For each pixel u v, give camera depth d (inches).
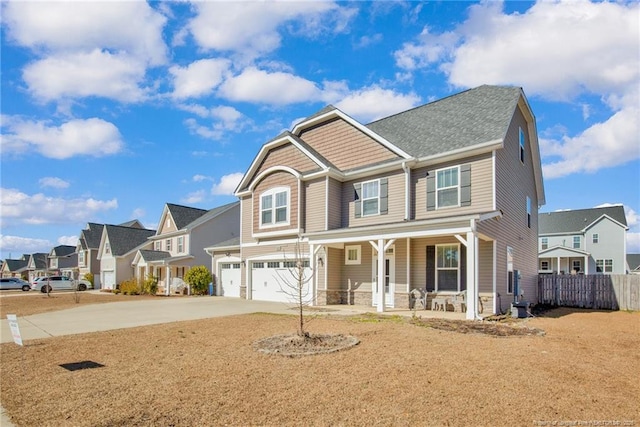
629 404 182.1
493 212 494.6
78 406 185.3
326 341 315.9
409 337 337.4
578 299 743.7
